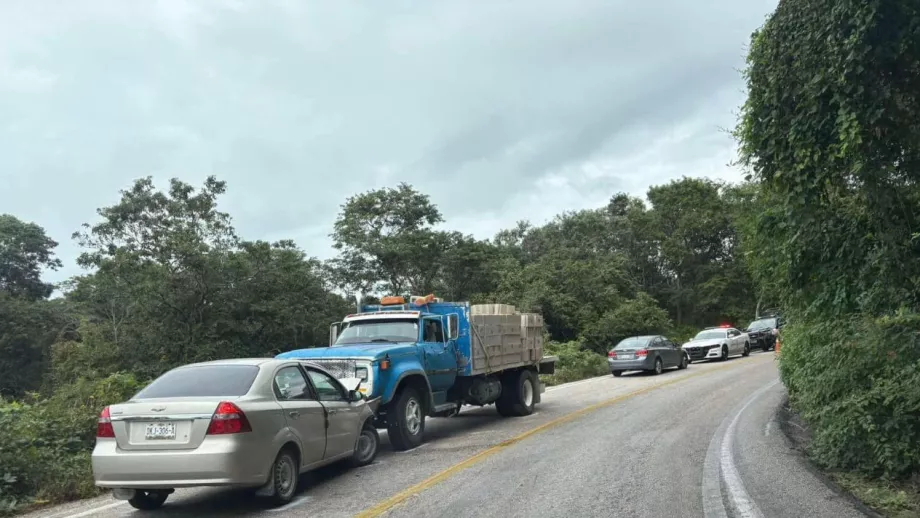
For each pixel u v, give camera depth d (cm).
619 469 825
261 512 682
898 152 695
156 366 2928
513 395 1448
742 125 812
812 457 862
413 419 1069
